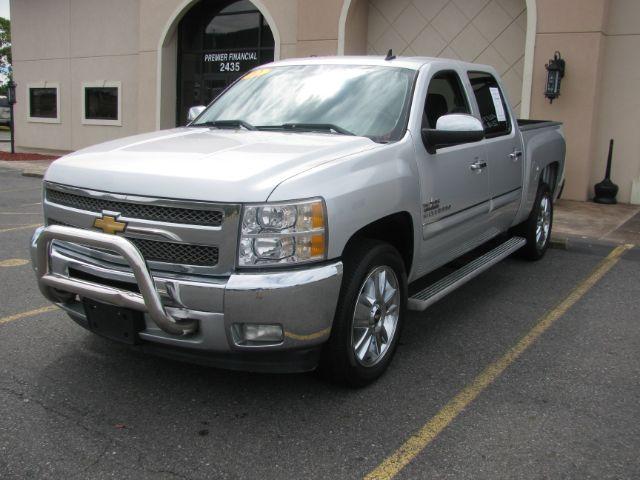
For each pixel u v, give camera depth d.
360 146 3.96
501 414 3.67
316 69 5.06
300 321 3.31
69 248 3.81
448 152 4.66
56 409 3.64
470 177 4.98
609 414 3.69
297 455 3.22
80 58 19.66
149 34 17.33
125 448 3.25
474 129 4.25
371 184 3.73
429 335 4.95
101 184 3.54
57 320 5.07
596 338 4.93
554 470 3.11
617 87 11.31
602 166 11.63
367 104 4.53
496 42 12.58
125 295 3.35
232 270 3.27
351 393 3.91
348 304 3.64
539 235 7.21
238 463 3.14
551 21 11.03
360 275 3.70
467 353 4.59
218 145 3.95
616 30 11.18
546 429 3.50
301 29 13.63
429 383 4.08
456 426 3.53
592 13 10.70
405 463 3.16
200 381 4.04
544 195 7.10
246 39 16.69
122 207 3.49
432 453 3.25
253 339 3.32
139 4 17.94
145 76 17.59
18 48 21.25
